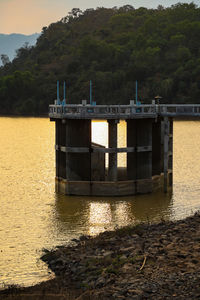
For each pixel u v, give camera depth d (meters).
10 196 45.31
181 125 136.00
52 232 33.41
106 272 22.59
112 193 44.06
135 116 43.56
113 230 32.47
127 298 19.39
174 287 19.84
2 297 21.56
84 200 43.00
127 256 24.62
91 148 43.50
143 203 41.78
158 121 47.38
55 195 45.28
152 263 22.92
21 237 32.25
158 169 47.69
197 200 42.72
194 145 87.38
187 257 23.30
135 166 44.97
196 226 29.52
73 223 35.75
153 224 31.98
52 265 26.08
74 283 22.52
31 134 122.75
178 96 184.38
